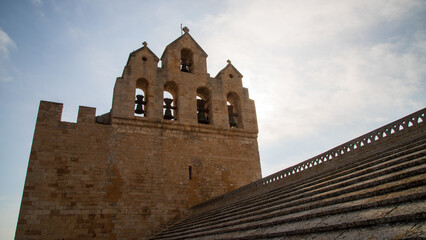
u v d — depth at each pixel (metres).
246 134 32.09
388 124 14.51
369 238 6.15
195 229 17.39
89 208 22.52
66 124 24.67
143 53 31.14
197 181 27.45
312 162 17.72
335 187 11.12
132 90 28.69
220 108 32.12
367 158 14.33
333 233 7.27
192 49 34.22
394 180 8.67
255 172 30.66
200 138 29.61
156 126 28.03
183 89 31.17
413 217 5.98
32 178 21.84
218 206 23.19
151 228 23.73
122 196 23.92
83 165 23.73
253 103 34.59
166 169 26.61
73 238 21.19
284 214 10.80
